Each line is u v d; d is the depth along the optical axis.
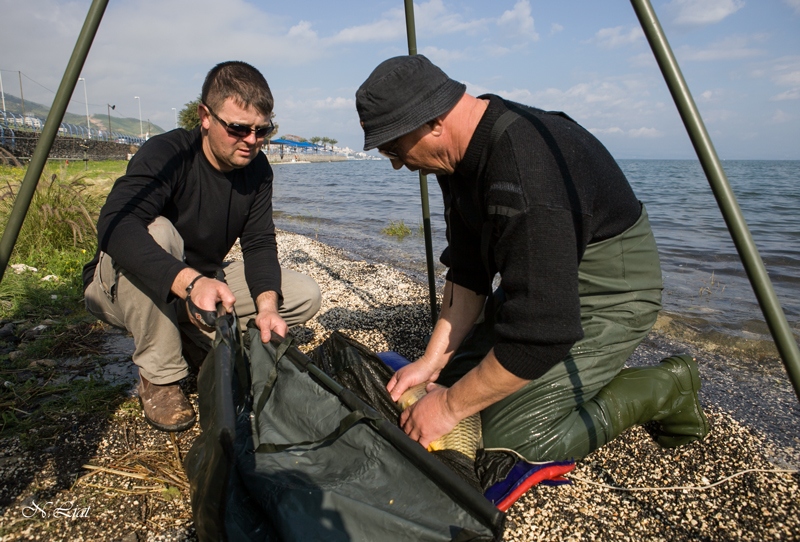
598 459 2.58
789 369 1.28
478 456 2.32
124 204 2.41
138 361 2.57
